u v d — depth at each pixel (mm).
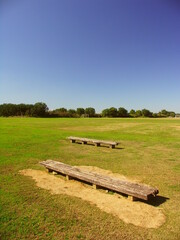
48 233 3928
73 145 14469
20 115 81938
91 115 93812
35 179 7086
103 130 25984
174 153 11672
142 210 4863
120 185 5566
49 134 20828
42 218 4465
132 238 3793
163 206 5082
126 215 4621
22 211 4777
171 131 24172
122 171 8133
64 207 4984
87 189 6148
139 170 8273
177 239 3783
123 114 95312
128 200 5375
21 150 12367
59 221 4348
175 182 6852
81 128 28953
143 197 4922
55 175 7547
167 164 9211
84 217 4520
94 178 6172
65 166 7547
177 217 4566
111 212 4750
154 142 15859
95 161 9789
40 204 5141
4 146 13648
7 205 5074
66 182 6785
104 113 93875
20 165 8930
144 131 24500
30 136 19000
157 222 4348
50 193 5840
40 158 10328
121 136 19734
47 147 13531
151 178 7273
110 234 3906
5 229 4059
